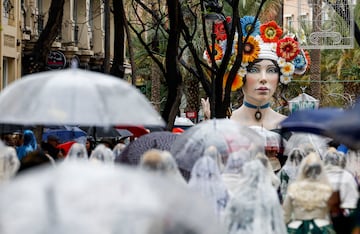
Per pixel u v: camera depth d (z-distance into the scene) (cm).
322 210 1352
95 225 648
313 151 1684
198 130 1593
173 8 2538
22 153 1884
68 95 1208
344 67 6162
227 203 1365
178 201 669
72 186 661
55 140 1922
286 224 1371
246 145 1570
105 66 2839
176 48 2564
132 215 652
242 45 2647
